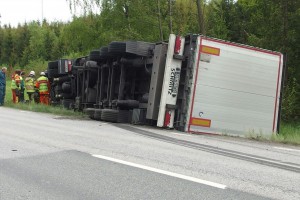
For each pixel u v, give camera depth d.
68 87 17.27
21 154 6.30
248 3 25.62
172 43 11.41
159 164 5.90
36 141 7.56
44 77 19.70
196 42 11.30
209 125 11.50
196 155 6.91
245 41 26.66
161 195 4.38
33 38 76.56
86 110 14.09
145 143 8.02
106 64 13.80
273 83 12.54
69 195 4.33
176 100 11.51
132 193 4.43
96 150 6.84
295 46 19.81
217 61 11.57
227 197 4.38
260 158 7.14
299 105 20.42
